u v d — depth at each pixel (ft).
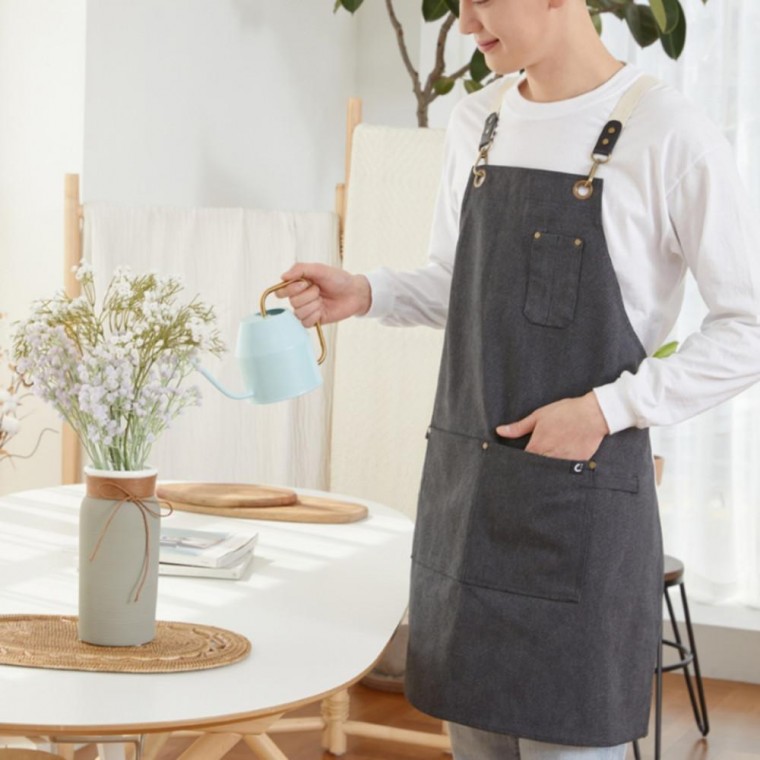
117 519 5.74
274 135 16.51
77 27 13.35
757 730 13.96
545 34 6.08
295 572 7.60
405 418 13.70
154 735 8.70
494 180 6.38
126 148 13.96
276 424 13.97
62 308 5.74
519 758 6.52
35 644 5.74
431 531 6.47
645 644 6.23
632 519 6.09
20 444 14.16
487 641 6.14
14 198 13.99
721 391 5.94
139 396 5.70
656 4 12.71
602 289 6.07
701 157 5.92
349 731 12.27
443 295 7.31
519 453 6.07
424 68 17.30
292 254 13.84
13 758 6.54
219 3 15.19
